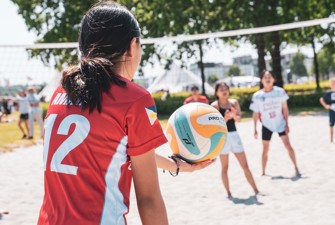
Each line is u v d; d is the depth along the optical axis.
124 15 1.49
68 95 1.43
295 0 22.17
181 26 21.95
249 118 17.73
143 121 1.38
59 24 23.19
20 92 14.29
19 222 4.79
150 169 1.42
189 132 1.91
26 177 7.37
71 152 1.38
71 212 1.36
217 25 22.27
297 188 5.79
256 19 21.45
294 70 79.88
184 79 32.84
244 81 41.34
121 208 1.38
